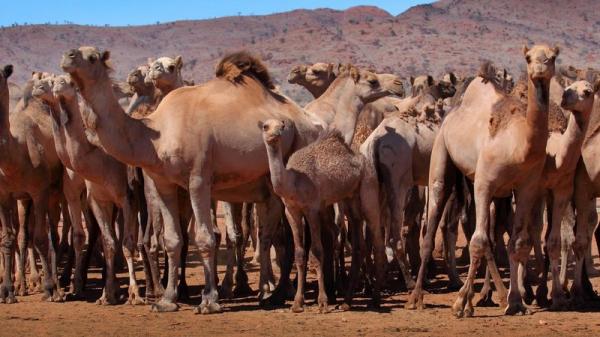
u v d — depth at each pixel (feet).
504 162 37.09
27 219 47.16
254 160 41.78
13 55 504.84
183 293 44.62
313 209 39.09
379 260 40.98
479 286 47.24
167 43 569.64
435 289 47.52
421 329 35.70
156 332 36.06
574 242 40.27
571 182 38.86
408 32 458.91
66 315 40.63
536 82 35.12
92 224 46.75
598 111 39.11
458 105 41.60
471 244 38.01
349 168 39.96
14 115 45.60
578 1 565.53
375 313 39.65
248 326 36.96
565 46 456.04
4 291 44.73
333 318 38.42
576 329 35.17
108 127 39.42
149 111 46.26
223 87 42.47
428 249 41.32
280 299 42.55
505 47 432.66
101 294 47.34
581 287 40.73
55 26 568.82
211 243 40.57
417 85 65.57
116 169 42.55
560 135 38.83
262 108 43.06
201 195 40.45
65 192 45.55
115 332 36.17
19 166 44.62
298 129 44.37
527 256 38.47
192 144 40.19
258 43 457.27
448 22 482.28
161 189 41.34
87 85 39.24
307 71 67.51
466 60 395.75
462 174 42.57
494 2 565.53
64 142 42.04
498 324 36.47
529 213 38.11
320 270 39.70
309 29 449.06
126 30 589.73
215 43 571.28
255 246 61.36
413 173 48.32
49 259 46.85
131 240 43.68
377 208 41.09
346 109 50.37
